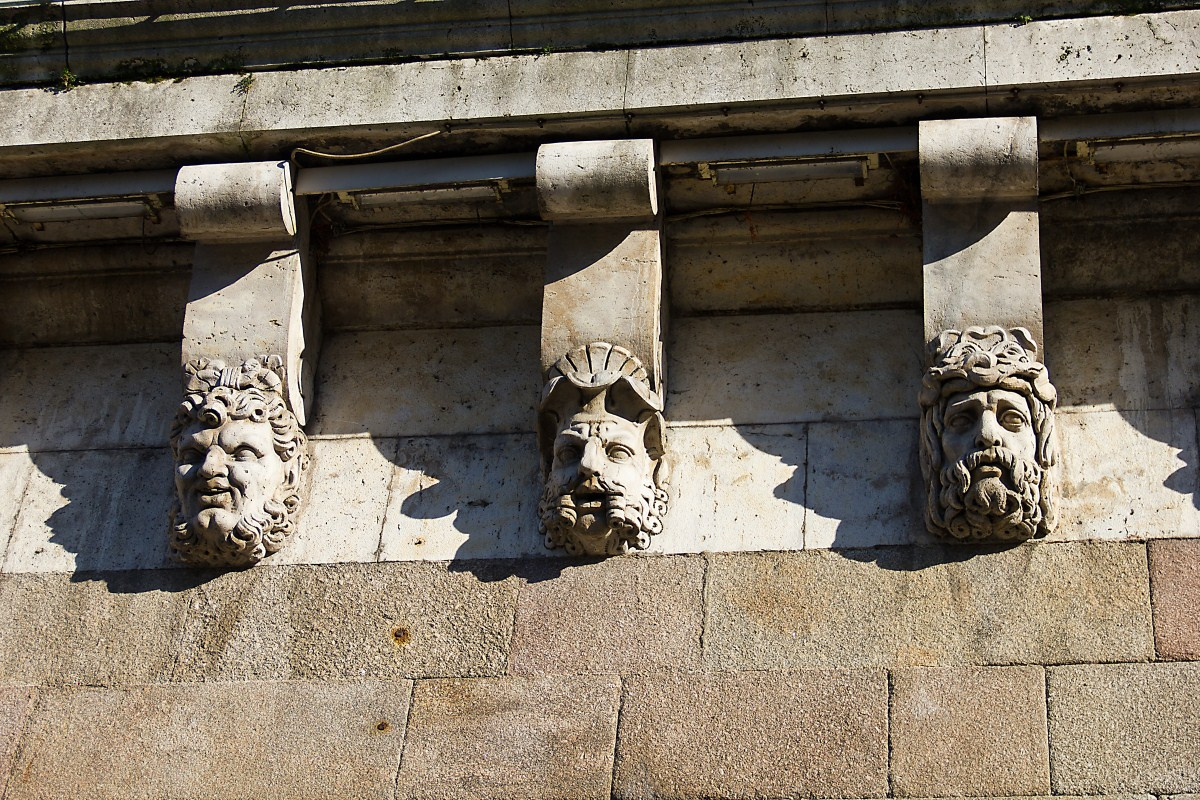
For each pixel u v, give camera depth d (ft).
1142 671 25.07
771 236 28.76
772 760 25.12
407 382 29.14
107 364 30.25
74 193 28.86
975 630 25.67
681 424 28.04
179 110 28.37
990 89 26.66
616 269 27.55
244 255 28.53
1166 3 26.84
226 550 27.40
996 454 25.61
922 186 26.96
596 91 27.53
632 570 26.86
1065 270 28.30
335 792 25.73
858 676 25.55
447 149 28.27
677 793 25.05
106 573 28.04
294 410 28.22
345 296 29.68
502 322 29.63
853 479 27.17
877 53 27.09
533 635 26.61
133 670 27.14
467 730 25.98
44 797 26.27
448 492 28.02
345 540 27.76
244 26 28.68
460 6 28.22
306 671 26.78
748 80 27.20
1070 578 25.88
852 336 28.58
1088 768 24.48
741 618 26.25
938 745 24.90
